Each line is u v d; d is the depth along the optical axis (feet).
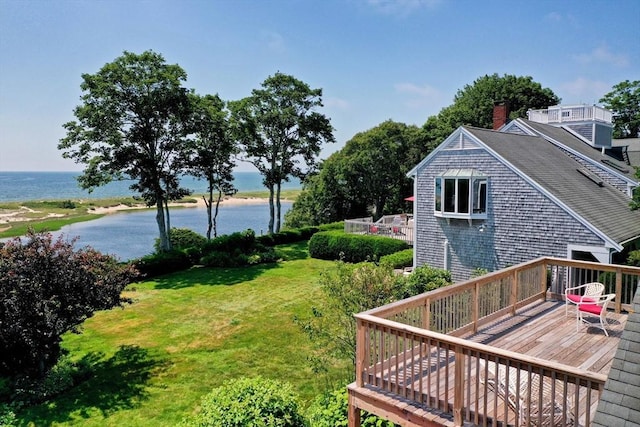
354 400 19.51
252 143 104.58
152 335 46.01
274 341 43.42
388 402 18.08
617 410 10.61
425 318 22.06
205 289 64.49
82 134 78.18
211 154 91.81
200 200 314.96
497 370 15.23
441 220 61.05
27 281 32.83
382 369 18.94
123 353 41.32
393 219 102.47
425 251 63.41
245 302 57.26
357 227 91.35
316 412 25.46
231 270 77.10
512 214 53.72
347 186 141.38
